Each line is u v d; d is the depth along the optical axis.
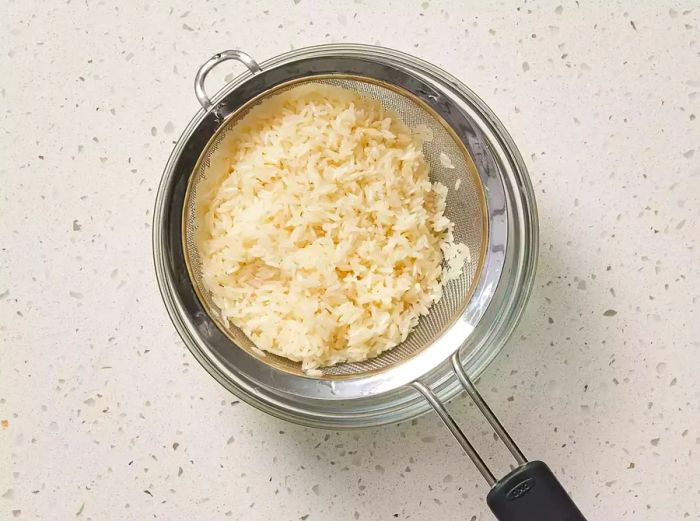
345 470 0.50
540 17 0.51
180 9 0.51
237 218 0.46
